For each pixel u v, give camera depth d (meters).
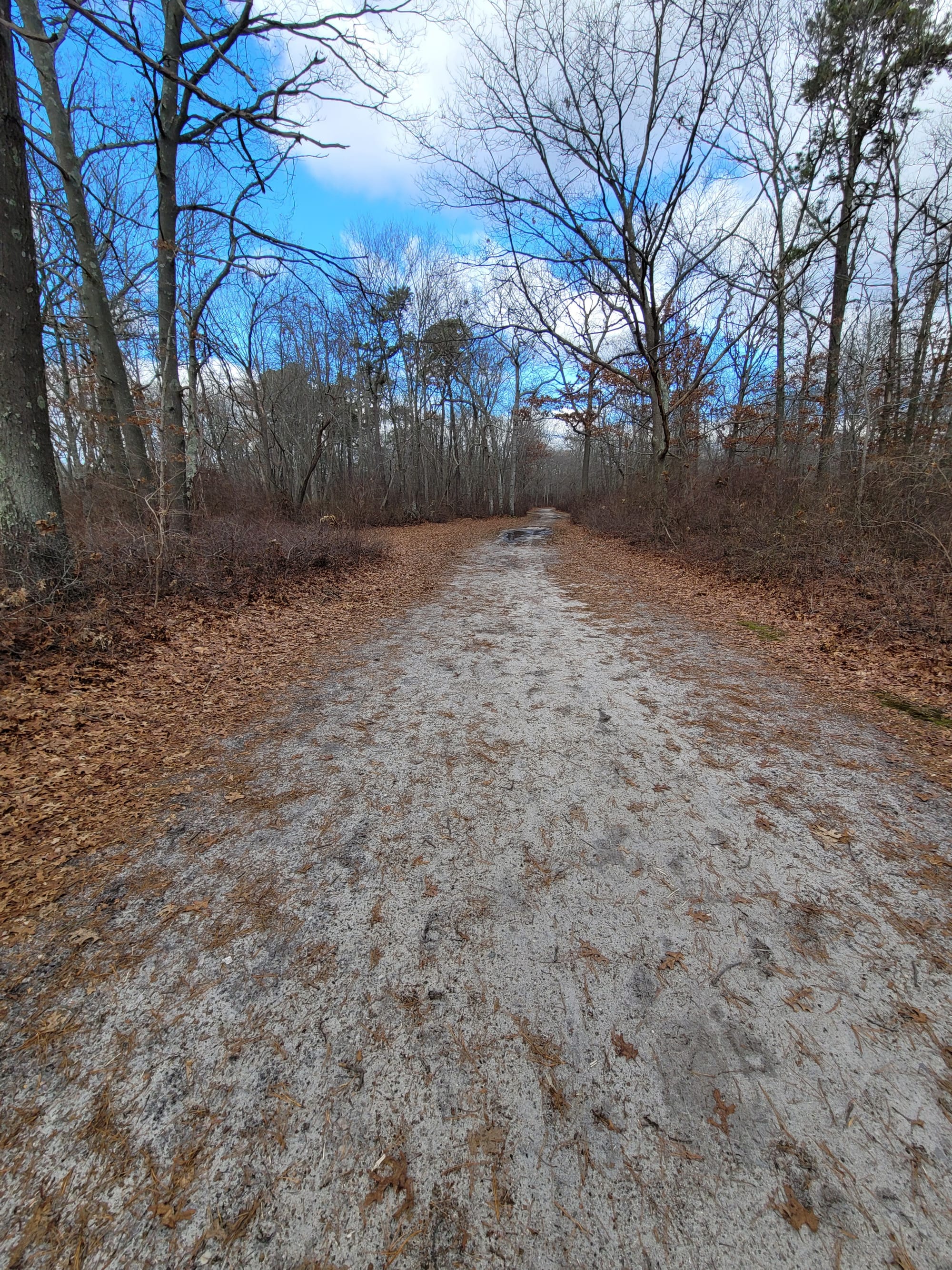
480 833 2.75
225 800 3.03
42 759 3.26
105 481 9.75
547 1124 1.50
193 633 5.80
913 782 3.17
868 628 5.84
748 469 14.66
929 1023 1.76
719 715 4.14
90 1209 1.32
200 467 13.24
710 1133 1.47
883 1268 1.21
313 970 1.97
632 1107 1.53
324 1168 1.40
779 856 2.55
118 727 3.78
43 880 2.36
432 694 4.63
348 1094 1.57
